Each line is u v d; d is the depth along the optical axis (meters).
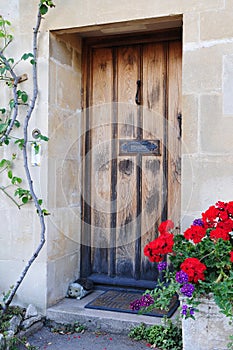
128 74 3.18
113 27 2.80
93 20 2.75
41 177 2.87
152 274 3.15
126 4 2.68
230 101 2.47
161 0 2.60
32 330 2.69
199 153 2.53
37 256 2.84
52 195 2.91
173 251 2.21
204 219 2.20
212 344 2.17
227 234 2.11
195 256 2.17
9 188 2.94
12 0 2.93
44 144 2.86
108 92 3.23
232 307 2.03
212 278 2.12
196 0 2.53
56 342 2.56
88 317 2.74
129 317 2.70
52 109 2.90
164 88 3.09
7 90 2.95
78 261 3.29
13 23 2.93
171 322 2.56
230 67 2.47
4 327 2.54
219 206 2.20
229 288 1.96
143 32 3.05
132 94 3.17
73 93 3.16
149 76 3.13
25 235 2.90
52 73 2.89
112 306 2.88
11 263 2.94
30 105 2.87
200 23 2.52
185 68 2.55
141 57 3.15
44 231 2.69
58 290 2.99
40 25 2.86
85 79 3.27
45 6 2.78
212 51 2.50
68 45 3.08
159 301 2.22
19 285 2.71
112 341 2.57
